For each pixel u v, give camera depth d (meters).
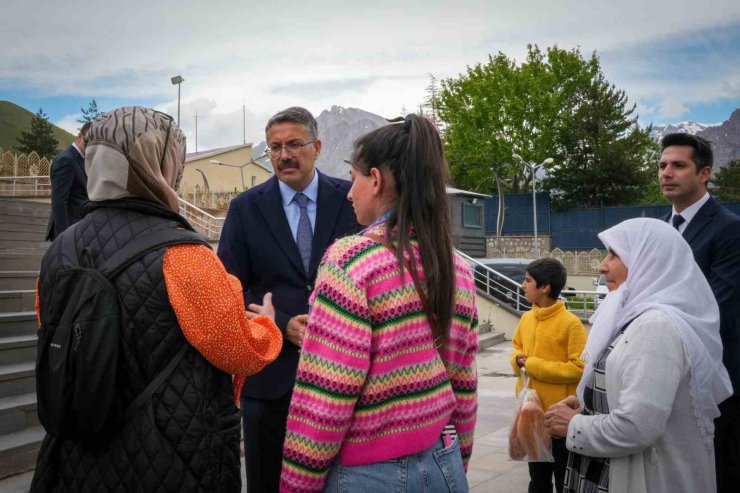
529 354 4.25
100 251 1.84
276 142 3.17
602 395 2.38
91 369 1.70
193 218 16.02
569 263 33.97
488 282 15.89
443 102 36.41
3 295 6.26
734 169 65.12
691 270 2.37
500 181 35.84
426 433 1.75
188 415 1.80
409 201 1.82
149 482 1.75
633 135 43.31
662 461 2.24
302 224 3.23
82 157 4.83
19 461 4.43
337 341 1.67
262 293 3.16
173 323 1.81
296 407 1.70
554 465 3.92
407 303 1.75
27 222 10.74
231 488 1.88
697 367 2.22
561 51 41.53
